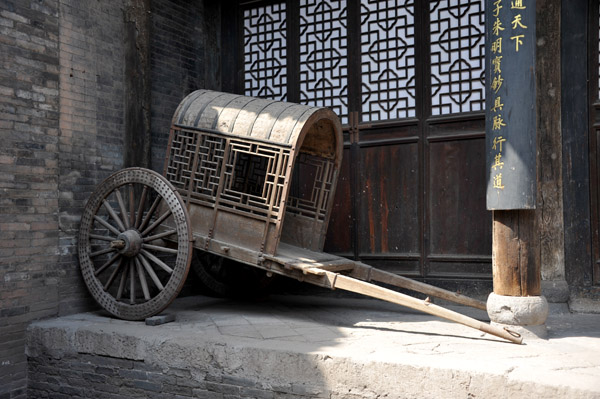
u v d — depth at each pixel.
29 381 5.25
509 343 4.31
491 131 4.52
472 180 6.21
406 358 3.89
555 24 5.70
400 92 6.58
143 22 6.42
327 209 6.13
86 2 5.85
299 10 7.14
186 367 4.54
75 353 5.04
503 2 4.43
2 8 5.07
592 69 5.64
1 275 5.02
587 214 5.61
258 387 4.25
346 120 6.86
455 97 6.31
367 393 3.90
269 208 5.21
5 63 5.08
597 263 5.58
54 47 5.52
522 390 3.46
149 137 6.46
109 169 6.07
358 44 6.79
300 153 6.40
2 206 5.03
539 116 5.74
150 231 5.30
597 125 5.60
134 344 4.75
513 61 4.38
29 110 5.27
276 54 7.29
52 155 5.48
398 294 4.64
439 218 6.36
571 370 3.59
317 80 7.02
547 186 5.71
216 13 7.51
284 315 5.56
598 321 5.19
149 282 6.26
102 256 5.82
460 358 3.87
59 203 5.54
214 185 5.48
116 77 6.18
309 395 4.08
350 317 5.47
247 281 6.64
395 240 6.58
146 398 4.70
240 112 5.52
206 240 5.40
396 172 6.59
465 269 6.23
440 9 6.38
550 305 5.64
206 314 5.59
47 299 5.40
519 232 4.47
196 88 7.34
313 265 5.13
